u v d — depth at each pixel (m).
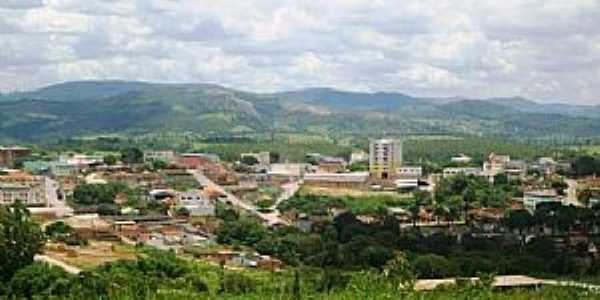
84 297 130.88
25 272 145.25
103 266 165.62
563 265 191.25
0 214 163.50
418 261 179.25
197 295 122.94
